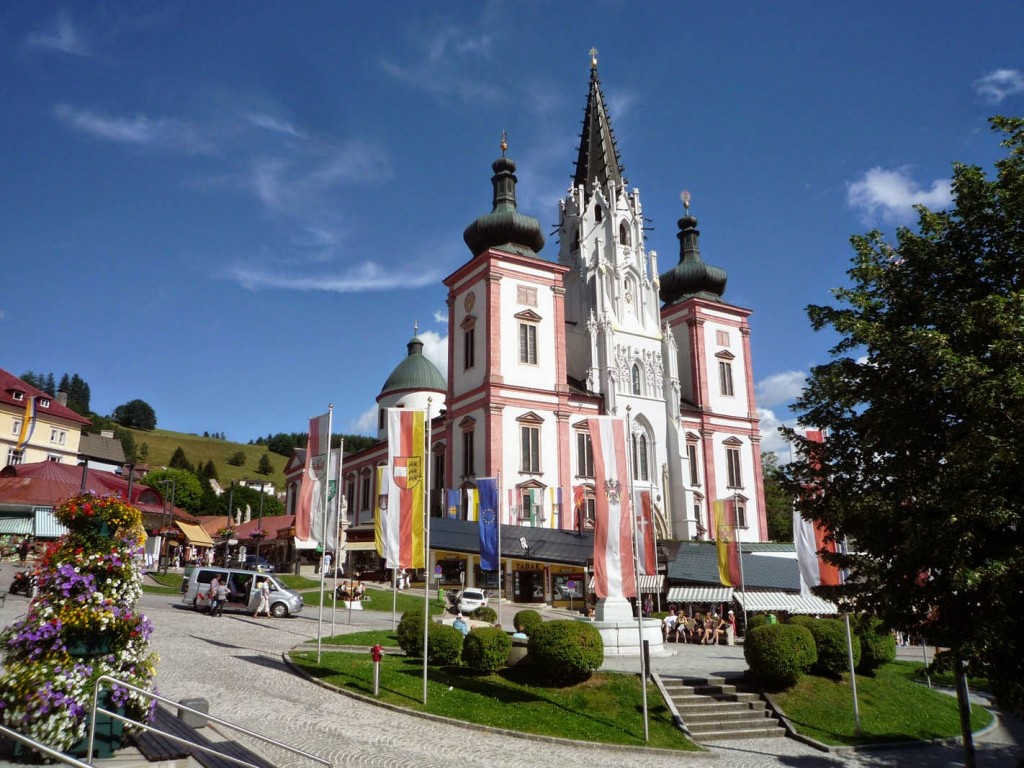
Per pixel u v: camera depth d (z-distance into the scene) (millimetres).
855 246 21766
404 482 26250
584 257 77750
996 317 17047
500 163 73938
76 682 13773
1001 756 25406
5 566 48562
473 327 69688
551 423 67562
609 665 29312
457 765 18125
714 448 79062
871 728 25859
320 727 19906
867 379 20172
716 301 83938
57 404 90938
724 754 22484
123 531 15195
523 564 57062
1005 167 19422
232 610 43375
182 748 14875
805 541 28016
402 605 50094
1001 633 16469
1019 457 16188
